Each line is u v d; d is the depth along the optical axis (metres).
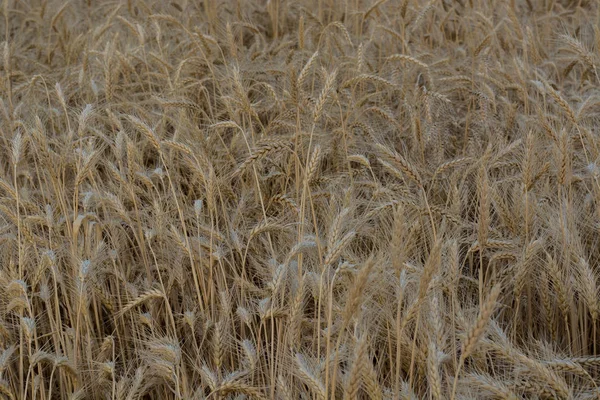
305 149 4.19
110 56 4.49
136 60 5.50
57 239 3.38
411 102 4.72
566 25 6.21
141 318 3.01
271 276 3.19
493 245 2.86
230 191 3.74
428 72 4.34
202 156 3.57
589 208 3.50
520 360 2.40
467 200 3.84
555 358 2.54
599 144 3.70
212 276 3.18
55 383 3.23
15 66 5.85
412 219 3.41
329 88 2.93
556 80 5.31
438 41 6.25
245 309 2.96
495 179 3.73
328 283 2.72
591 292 2.73
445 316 2.82
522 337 3.14
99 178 4.03
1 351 2.96
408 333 2.81
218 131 4.51
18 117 4.41
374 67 5.40
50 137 4.53
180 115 4.27
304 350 2.92
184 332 3.36
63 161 3.53
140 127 3.25
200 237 3.20
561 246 3.22
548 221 3.37
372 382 2.05
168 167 3.94
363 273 2.00
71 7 7.18
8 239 3.22
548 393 2.33
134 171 3.45
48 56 5.80
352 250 3.43
